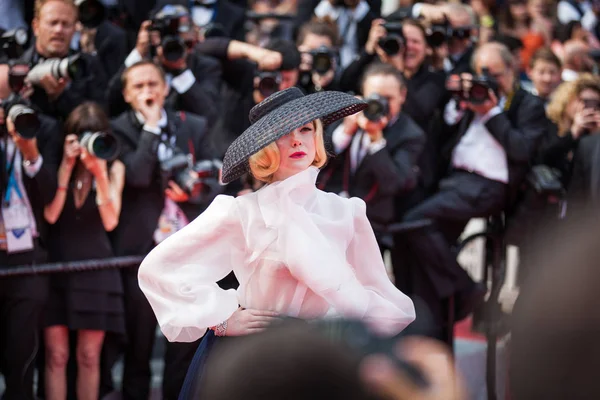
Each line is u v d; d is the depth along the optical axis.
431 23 12.70
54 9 10.34
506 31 16.28
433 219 11.76
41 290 9.85
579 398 3.92
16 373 9.90
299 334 2.70
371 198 11.20
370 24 13.38
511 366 4.20
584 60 14.38
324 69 11.78
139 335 10.58
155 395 11.49
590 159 10.88
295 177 6.23
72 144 9.77
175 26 11.06
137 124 10.37
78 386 10.30
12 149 9.71
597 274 3.90
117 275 10.20
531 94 12.09
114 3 12.45
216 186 10.34
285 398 2.61
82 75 10.11
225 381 2.69
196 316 6.22
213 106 11.25
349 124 11.08
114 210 10.04
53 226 10.09
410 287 12.00
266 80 11.22
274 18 14.58
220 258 6.43
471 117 12.00
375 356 2.64
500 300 12.40
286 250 6.18
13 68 9.54
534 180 11.53
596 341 3.89
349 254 6.62
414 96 12.00
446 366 2.66
